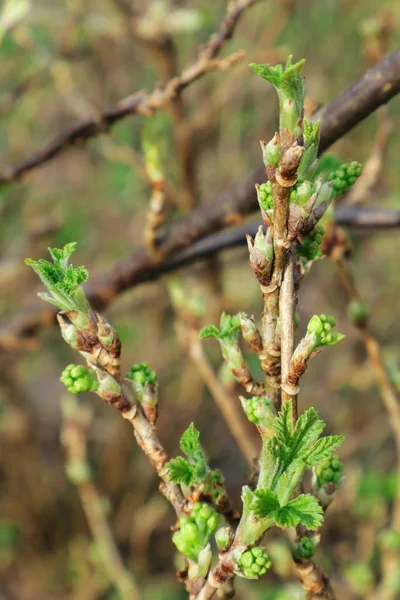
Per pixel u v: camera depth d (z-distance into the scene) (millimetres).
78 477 3287
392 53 1457
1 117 3908
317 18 5289
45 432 5957
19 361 5152
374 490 3314
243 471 5176
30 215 5172
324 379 5156
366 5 5223
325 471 1181
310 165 1018
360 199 2436
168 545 5211
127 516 5176
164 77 3707
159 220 2158
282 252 1047
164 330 5242
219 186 5293
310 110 1628
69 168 5375
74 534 5445
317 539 1184
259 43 4789
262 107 5219
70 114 5215
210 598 1087
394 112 5203
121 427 5230
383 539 2830
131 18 3709
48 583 5242
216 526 1159
